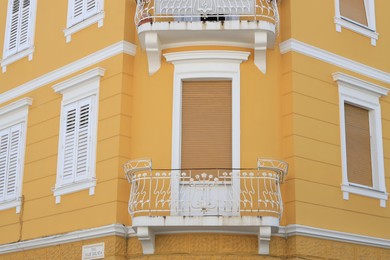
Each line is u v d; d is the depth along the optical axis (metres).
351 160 17.33
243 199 15.40
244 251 15.20
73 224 16.72
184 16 16.06
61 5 18.98
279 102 16.44
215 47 16.30
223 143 16.08
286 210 15.74
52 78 18.56
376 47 18.72
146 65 16.70
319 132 16.56
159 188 15.56
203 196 15.33
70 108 17.73
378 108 18.14
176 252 15.24
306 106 16.47
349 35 18.06
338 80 17.22
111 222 15.77
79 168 17.00
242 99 16.20
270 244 15.33
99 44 17.47
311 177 16.11
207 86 16.41
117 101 16.52
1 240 18.64
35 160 18.38
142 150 16.19
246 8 16.45
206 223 14.78
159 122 16.23
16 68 19.92
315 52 17.03
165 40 16.30
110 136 16.44
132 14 17.19
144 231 14.97
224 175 15.42
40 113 18.64
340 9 18.30
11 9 20.78
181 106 16.30
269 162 15.87
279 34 16.86
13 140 19.25
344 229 16.45
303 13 17.08
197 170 15.91
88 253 16.05
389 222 17.56
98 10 17.72
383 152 17.95
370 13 18.91
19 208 18.34
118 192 15.87
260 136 16.06
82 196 16.70
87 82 17.36
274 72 16.56
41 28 19.45
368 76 18.27
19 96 19.53
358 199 17.00
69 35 18.42
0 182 19.27
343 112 17.22
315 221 15.91
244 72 16.36
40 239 17.25
